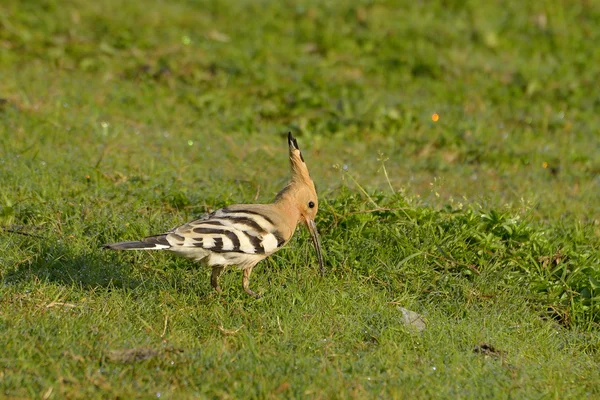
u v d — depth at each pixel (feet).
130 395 25.12
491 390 27.50
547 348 32.04
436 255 37.24
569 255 38.40
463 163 54.13
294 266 36.50
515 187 50.24
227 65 64.39
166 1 76.02
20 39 65.36
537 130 59.57
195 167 47.91
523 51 71.77
